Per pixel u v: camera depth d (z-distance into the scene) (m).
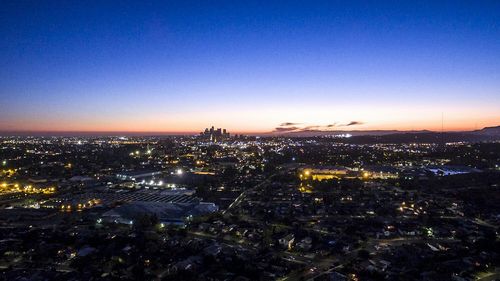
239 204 194.88
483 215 162.50
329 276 98.19
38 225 150.50
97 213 167.62
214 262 108.19
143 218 149.38
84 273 100.19
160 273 103.00
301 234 135.75
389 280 95.81
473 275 99.75
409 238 134.50
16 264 108.94
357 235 136.12
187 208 175.62
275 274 100.94
